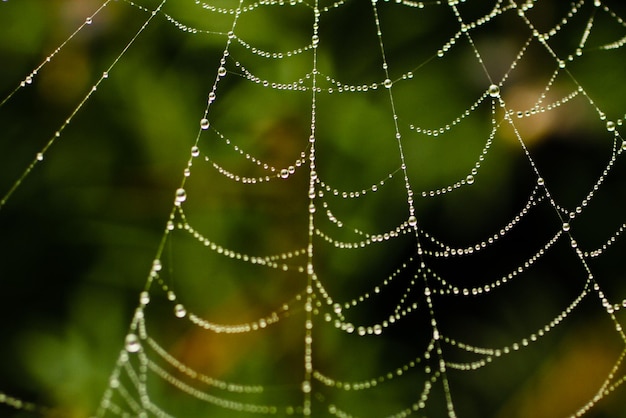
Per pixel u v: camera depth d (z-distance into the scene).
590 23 0.74
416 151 0.72
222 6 0.73
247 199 0.72
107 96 0.72
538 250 0.72
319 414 0.70
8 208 0.72
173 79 0.73
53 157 0.72
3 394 0.70
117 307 0.71
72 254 0.72
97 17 0.73
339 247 0.72
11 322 0.71
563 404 0.71
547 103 0.73
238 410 0.70
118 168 0.72
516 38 0.74
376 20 0.74
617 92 0.73
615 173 0.73
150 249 0.72
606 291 0.72
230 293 0.71
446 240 0.72
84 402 0.70
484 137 0.73
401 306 0.72
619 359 0.71
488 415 0.71
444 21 0.74
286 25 0.74
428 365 0.72
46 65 0.72
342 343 0.71
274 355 0.71
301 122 0.73
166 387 0.70
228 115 0.73
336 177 0.73
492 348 0.72
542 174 0.73
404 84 0.73
